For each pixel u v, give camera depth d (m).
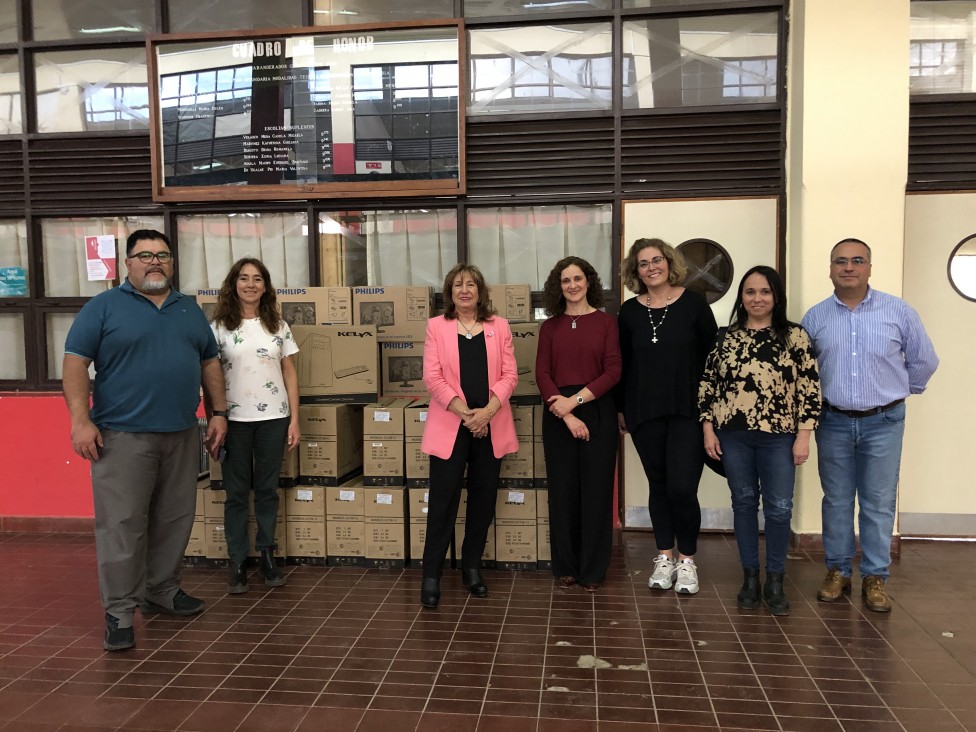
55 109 4.52
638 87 4.15
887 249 3.78
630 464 4.26
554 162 4.20
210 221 4.48
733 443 3.10
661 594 3.33
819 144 3.79
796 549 3.93
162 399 2.90
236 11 4.35
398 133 4.21
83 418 2.78
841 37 3.74
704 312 3.23
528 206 4.29
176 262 4.48
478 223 4.32
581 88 4.18
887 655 2.69
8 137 4.48
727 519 4.21
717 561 3.77
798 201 3.87
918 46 3.98
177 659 2.71
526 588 3.43
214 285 4.50
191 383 3.02
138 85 4.45
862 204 3.78
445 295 3.32
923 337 3.06
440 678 2.54
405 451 3.74
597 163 4.16
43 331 4.55
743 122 4.04
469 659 2.68
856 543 3.90
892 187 3.76
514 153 4.22
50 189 4.48
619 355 3.27
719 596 3.29
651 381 3.20
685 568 3.34
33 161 4.49
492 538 3.71
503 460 3.67
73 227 4.57
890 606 3.10
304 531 3.79
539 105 4.21
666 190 4.13
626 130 4.13
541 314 4.30
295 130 4.26
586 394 3.20
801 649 2.74
